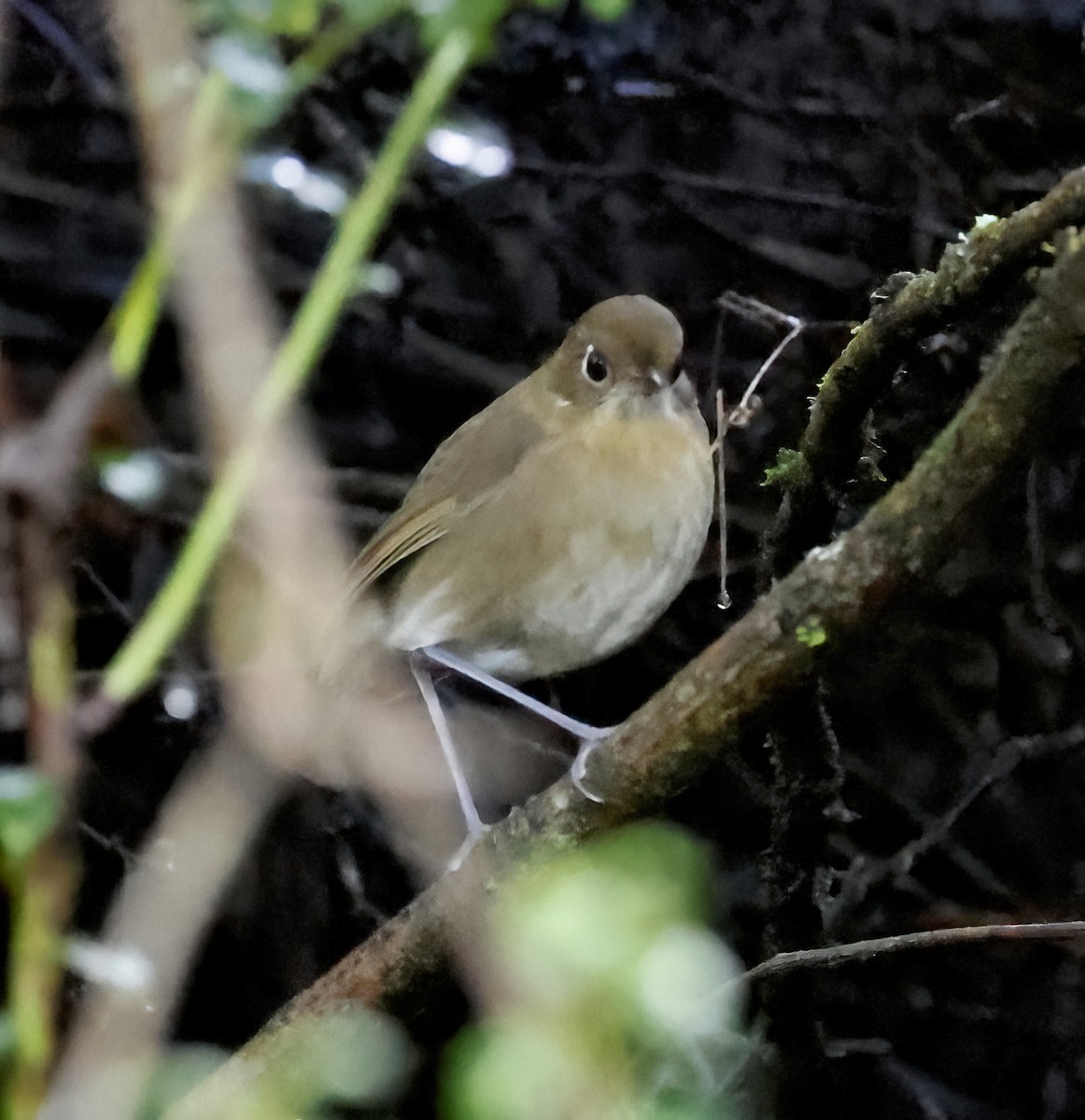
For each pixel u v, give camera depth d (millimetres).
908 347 6348
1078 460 9945
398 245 10211
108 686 4086
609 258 10383
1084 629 10016
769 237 10328
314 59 4051
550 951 3510
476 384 10422
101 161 10039
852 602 4895
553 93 10297
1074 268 4371
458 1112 3549
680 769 5652
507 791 10344
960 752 10250
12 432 4367
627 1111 4711
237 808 8430
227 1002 9820
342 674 8742
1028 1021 10062
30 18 9727
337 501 10188
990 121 10211
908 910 10055
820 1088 8102
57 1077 4961
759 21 10406
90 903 9414
